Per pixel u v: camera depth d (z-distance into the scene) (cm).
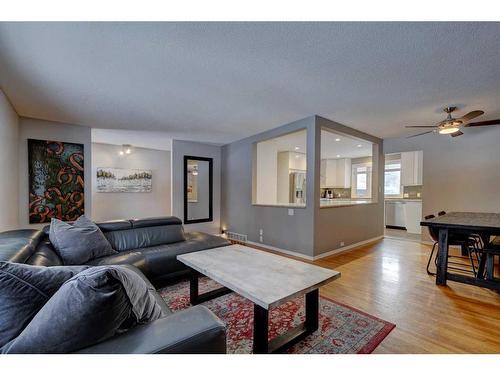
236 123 399
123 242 288
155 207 632
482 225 245
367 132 468
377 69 219
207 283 278
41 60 199
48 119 362
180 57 198
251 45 182
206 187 570
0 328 82
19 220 339
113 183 570
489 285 246
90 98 284
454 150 448
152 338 86
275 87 258
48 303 83
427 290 259
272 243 446
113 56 195
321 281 166
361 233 472
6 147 279
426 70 221
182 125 407
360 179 805
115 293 80
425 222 273
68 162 383
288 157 683
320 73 227
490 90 266
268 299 139
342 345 166
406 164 658
